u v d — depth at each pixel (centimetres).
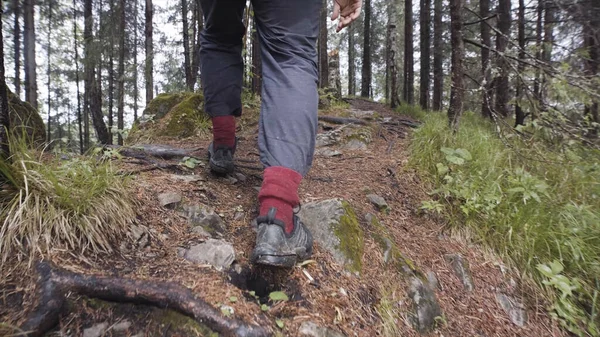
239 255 145
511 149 283
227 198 191
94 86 1024
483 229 211
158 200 167
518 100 325
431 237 210
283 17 139
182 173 211
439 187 247
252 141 345
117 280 111
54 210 125
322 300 131
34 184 130
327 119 484
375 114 597
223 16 165
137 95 1703
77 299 104
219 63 182
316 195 217
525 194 214
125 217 142
